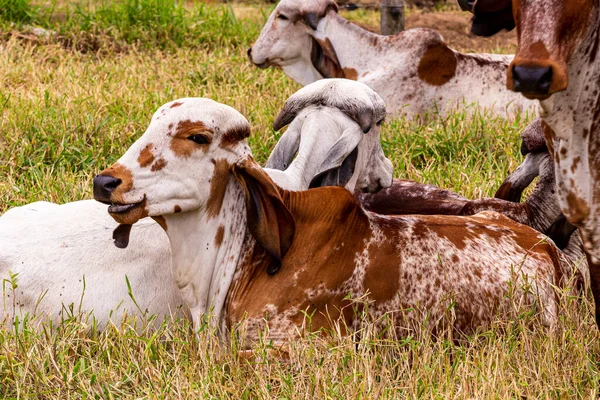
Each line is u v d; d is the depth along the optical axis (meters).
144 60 16.62
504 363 7.31
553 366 7.30
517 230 8.53
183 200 7.37
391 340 7.29
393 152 12.25
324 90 8.70
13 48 16.55
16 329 7.39
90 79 14.88
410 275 7.66
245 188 7.49
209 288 7.74
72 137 12.23
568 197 6.96
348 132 8.42
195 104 7.38
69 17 18.39
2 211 10.15
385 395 6.88
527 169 10.04
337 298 7.51
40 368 7.21
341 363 7.17
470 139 12.66
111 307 7.81
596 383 7.07
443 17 22.02
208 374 7.11
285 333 7.41
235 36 18.31
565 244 9.42
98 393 7.00
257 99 14.09
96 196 7.21
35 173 10.84
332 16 14.05
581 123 6.71
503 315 7.86
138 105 13.36
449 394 6.79
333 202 7.61
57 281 7.84
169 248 7.96
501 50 20.00
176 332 7.73
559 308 8.15
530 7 6.00
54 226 8.12
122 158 7.28
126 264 7.90
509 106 14.07
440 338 7.42
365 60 14.09
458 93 14.14
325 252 7.54
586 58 6.45
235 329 7.52
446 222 8.20
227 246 7.71
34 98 13.49
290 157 8.70
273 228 7.44
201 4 19.39
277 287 7.51
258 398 6.91
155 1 18.30
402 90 13.94
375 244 7.67
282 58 14.40
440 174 11.55
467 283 7.79
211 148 7.39
